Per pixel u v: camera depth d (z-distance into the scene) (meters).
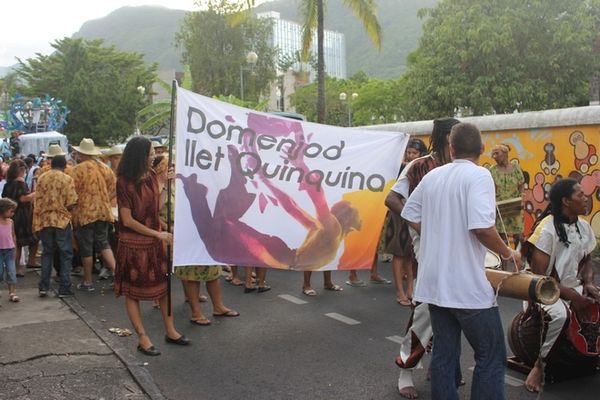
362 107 45.38
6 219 7.23
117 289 5.52
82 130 49.53
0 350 5.45
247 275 7.84
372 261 6.58
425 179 3.79
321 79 21.38
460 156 3.67
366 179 6.52
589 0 22.92
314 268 6.36
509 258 3.60
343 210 6.46
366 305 7.14
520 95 21.92
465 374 4.94
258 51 42.34
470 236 3.52
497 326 3.53
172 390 4.70
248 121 6.12
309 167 6.35
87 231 7.89
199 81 41.25
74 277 8.88
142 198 5.39
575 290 4.64
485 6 22.75
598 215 8.88
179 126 5.79
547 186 9.57
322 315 6.73
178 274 6.37
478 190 3.46
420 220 3.84
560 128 9.32
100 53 57.81
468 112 24.72
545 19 22.44
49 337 5.86
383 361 5.28
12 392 4.55
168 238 5.44
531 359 4.85
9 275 7.25
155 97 64.81
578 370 4.86
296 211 6.30
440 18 24.06
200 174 5.89
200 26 40.91
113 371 5.03
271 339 5.91
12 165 9.05
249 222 6.11
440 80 23.16
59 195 7.43
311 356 5.43
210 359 5.37
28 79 55.19
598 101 20.83
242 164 6.08
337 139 6.45
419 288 3.69
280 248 6.23
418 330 4.40
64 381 4.79
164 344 5.78
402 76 28.38
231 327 6.32
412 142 6.98
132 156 5.33
